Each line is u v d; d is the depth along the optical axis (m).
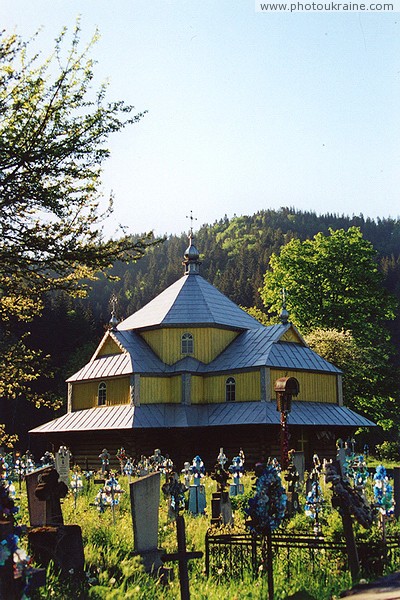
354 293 62.91
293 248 65.50
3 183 15.62
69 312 95.06
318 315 63.06
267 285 66.12
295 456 24.98
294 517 17.39
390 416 64.38
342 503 11.63
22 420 78.38
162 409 48.03
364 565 12.21
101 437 48.62
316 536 13.09
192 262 55.19
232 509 19.59
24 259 16.33
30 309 20.64
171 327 50.44
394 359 109.06
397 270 151.25
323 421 45.72
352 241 63.75
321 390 48.72
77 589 11.45
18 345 21.45
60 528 12.61
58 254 16.22
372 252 63.81
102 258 16.61
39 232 16.42
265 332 49.72
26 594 8.91
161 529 17.30
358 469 25.41
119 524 17.16
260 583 12.18
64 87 16.17
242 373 46.91
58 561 12.32
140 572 12.55
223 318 51.53
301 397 47.25
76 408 52.69
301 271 64.19
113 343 51.88
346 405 59.44
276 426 44.00
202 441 47.03
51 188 16.05
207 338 50.19
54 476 13.45
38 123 15.81
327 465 12.01
